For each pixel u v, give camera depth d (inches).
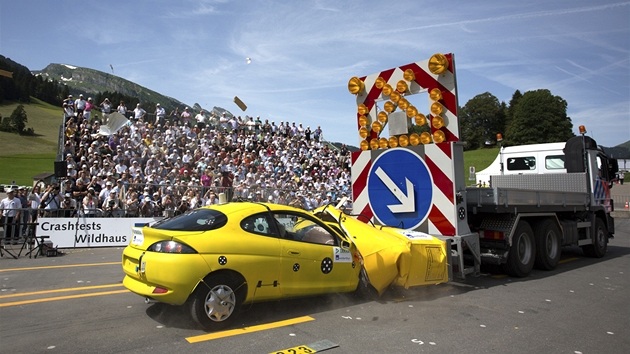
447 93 258.2
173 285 172.1
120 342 165.8
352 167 303.3
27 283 276.1
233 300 184.9
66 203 486.6
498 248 294.5
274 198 663.1
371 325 191.0
